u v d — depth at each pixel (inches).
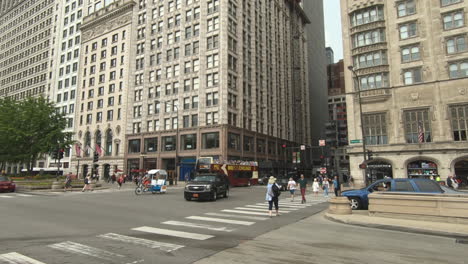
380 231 367.6
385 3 1425.9
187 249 266.8
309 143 3294.8
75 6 2960.1
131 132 2192.4
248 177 1593.3
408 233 356.2
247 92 2086.6
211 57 1923.0
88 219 435.8
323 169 1417.3
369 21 1448.1
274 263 226.5
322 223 424.5
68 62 2893.7
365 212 516.1
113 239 305.7
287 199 844.0
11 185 1026.1
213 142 1806.1
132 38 2309.3
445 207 406.3
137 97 2219.5
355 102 1432.1
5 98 1599.4
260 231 358.3
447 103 1235.2
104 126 2389.3
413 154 1266.0
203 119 1871.3
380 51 1396.4
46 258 234.7
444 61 1264.8
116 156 2244.1
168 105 2039.9
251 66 2183.8
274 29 2662.4
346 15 1525.6
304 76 3422.7
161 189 986.7
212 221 429.1
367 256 249.9
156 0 2230.6
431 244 299.0
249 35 2209.6
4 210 523.8
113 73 2426.2
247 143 2014.0
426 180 483.8
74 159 2554.1
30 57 3474.4
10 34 3914.9
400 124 1315.2
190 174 1825.8
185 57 2016.5
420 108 1280.8
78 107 2642.7
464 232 337.1
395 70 1358.3
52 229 358.0
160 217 462.6
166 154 1967.3
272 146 2375.7
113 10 2484.0
